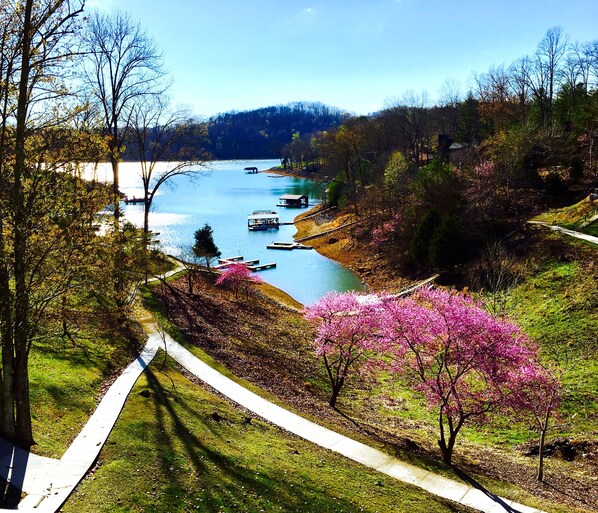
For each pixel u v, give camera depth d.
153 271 33.97
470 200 46.25
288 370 24.58
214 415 16.42
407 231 48.81
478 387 20.11
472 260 39.97
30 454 12.16
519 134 48.22
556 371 21.53
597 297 28.22
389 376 25.16
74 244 12.43
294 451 15.26
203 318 29.58
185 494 11.60
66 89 12.27
